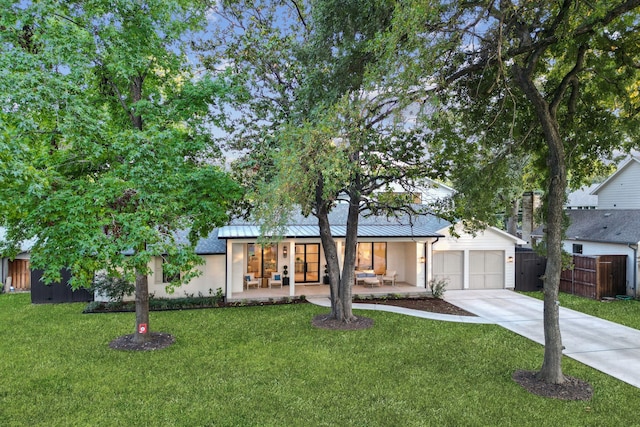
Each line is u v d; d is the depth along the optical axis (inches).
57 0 383.6
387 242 853.2
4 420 282.0
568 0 313.3
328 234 557.6
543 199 392.5
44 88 326.0
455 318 570.9
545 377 347.3
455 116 458.6
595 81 403.5
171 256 387.5
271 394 323.6
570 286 794.2
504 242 824.3
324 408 301.4
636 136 413.4
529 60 348.5
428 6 301.7
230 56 526.3
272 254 813.9
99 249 336.8
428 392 328.8
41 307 639.1
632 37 366.3
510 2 319.9
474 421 283.6
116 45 410.9
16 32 367.2
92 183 372.8
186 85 453.1
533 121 409.7
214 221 451.8
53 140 399.2
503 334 490.3
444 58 349.1
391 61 318.7
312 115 414.3
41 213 325.7
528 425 279.0
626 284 757.3
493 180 438.0
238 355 412.8
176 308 634.2
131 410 296.8
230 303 662.5
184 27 454.9
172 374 363.6
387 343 453.4
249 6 523.5
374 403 309.6
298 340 463.8
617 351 429.7
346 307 544.1
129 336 472.1
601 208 1025.5
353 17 397.7
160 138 384.8
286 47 508.4
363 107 366.0
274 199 347.9
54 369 373.7
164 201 381.7
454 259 816.9
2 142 281.9
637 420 285.7
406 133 487.8
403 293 735.1
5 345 442.0
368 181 512.4
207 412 294.2
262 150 490.0
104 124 371.2
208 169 436.8
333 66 418.3
